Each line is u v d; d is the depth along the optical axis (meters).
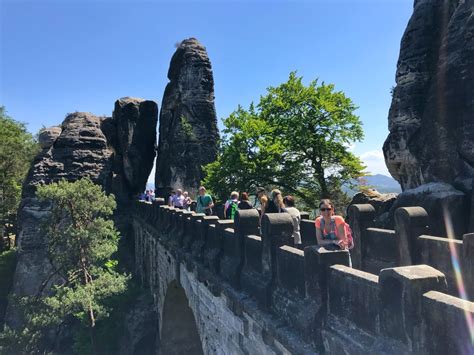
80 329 24.03
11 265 32.38
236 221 7.71
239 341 7.44
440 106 11.89
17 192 39.22
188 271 12.34
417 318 3.13
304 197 29.39
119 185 38.50
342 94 29.81
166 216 18.48
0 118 41.06
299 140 29.06
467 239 5.00
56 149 36.09
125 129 40.78
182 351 20.28
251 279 6.73
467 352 2.69
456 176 11.09
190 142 37.59
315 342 4.48
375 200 14.95
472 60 10.86
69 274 23.78
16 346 20.55
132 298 25.03
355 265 7.55
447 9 13.36
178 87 39.75
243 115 30.33
